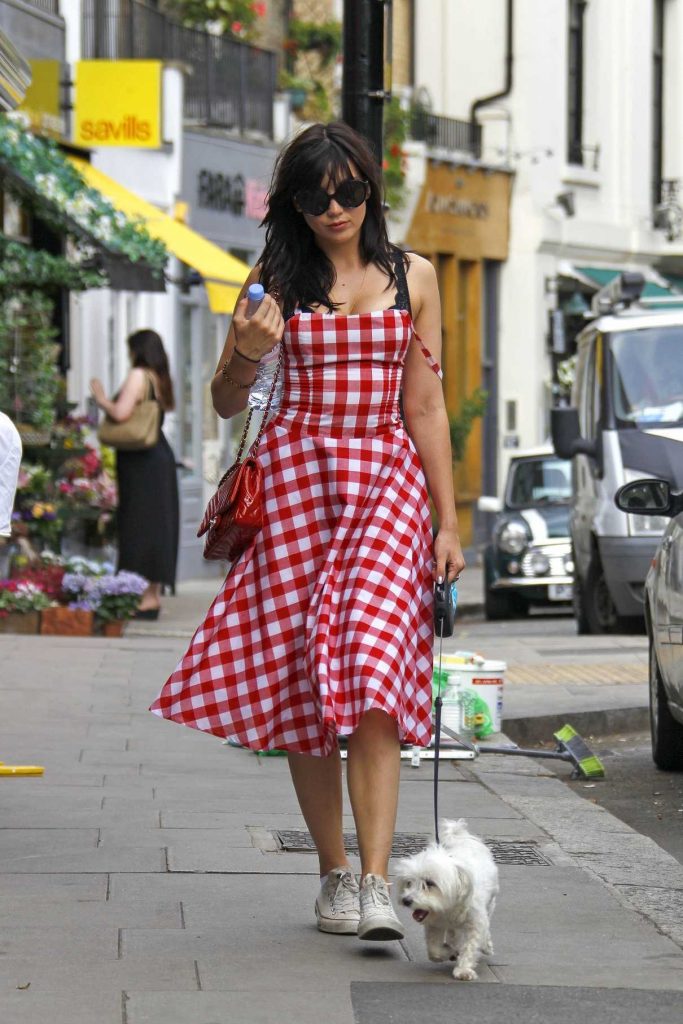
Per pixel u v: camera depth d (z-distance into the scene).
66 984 6.91
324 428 7.52
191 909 8.06
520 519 28.92
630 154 50.34
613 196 49.91
